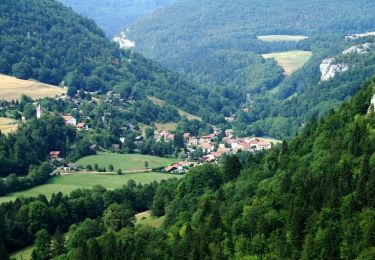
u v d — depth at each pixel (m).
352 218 167.75
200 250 184.88
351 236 163.88
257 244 182.00
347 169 182.88
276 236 180.00
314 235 171.00
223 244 189.50
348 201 172.25
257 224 187.38
